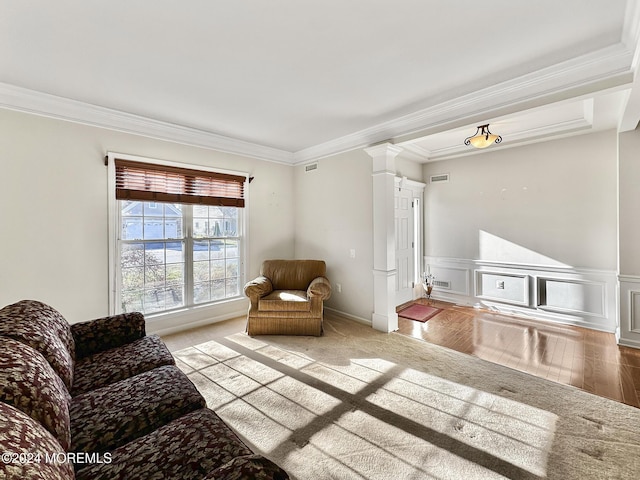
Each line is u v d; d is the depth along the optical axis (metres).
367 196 3.89
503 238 4.46
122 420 1.31
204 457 1.07
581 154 3.78
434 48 2.07
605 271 3.62
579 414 2.02
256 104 2.97
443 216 5.14
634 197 3.09
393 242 3.76
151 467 1.04
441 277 5.20
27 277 2.71
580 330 3.67
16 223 2.66
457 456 1.67
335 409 2.10
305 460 1.65
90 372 1.73
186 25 1.82
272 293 3.79
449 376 2.55
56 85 2.56
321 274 4.11
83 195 2.99
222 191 4.07
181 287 3.78
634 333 3.12
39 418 1.02
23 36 1.90
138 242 3.44
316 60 2.21
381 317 3.69
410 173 5.06
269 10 1.69
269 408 2.11
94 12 1.69
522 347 3.16
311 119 3.38
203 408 1.46
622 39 1.95
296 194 4.91
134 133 3.29
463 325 3.90
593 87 2.19
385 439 1.81
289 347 3.17
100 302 3.11
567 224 3.90
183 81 2.50
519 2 1.64
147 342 2.16
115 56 2.14
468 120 2.84
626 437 1.80
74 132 2.93
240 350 3.09
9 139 2.61
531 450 1.71
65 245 2.90
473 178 4.76
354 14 1.73
